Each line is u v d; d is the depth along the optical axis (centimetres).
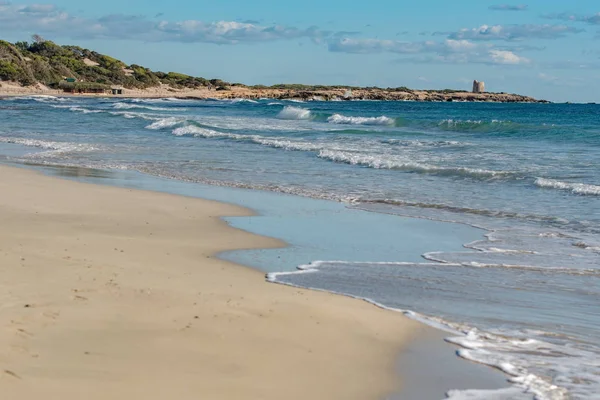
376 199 1579
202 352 546
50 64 17812
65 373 483
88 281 730
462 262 985
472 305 770
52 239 987
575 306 774
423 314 727
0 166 2055
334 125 4516
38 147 2773
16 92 14250
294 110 5834
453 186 1769
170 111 6888
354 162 2277
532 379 549
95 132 3638
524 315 736
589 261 999
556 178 1831
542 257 1023
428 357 586
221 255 985
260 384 497
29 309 614
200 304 674
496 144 2891
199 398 462
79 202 1398
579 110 9581
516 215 1376
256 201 1541
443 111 8944
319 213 1399
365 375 535
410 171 2067
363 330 641
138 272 804
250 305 686
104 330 577
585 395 521
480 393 516
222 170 2108
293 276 880
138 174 2005
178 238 1090
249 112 7025
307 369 533
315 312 680
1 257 822
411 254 1038
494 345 633
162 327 596
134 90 17762
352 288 830
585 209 1430
